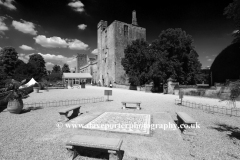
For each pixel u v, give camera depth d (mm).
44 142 5375
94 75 60469
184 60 27594
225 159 4352
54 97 18047
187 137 5973
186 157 4449
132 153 4641
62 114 7945
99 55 53594
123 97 18094
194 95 19203
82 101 14898
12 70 44406
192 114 9695
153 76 24812
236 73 18938
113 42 43031
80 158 4395
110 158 4039
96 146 4012
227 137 5953
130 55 31484
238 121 8125
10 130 6641
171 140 5582
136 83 29422
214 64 20906
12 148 4930
